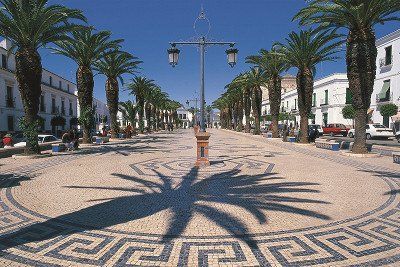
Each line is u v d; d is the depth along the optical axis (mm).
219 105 82312
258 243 3992
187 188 7047
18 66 13297
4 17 12500
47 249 3824
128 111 37656
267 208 5449
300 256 3639
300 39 19453
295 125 46406
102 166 10484
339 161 11625
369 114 31781
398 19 13156
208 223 4703
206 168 9938
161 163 11164
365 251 3756
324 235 4242
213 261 3529
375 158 12570
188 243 4000
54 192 6664
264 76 31359
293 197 6184
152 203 5805
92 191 6758
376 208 5426
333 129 33406
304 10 13664
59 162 11602
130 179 8125
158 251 3777
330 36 18281
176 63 11148
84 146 19734
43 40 13984
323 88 41469
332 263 3471
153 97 51188
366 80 13156
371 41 13031
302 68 20516
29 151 13523
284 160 11953
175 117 90938
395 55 28047
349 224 4645
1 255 3664
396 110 26453
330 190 6770
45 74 37219
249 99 40844
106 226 4586
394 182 7605
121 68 27578
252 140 25969
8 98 28547
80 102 21047
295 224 4652
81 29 14672
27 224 4672
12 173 9102
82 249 3828
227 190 6832
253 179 8055
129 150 16625
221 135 36531
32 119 13727
